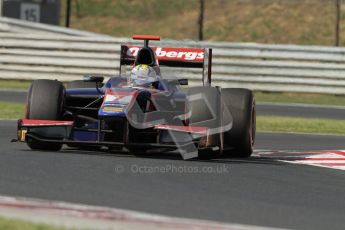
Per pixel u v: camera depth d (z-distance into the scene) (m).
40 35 92.19
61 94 36.50
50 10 112.75
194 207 24.34
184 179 30.03
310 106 81.56
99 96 37.50
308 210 25.31
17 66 92.69
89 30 148.62
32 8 110.94
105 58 90.56
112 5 158.12
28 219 20.34
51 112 35.78
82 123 37.94
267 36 141.62
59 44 91.94
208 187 28.50
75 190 26.02
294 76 89.44
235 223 22.23
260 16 148.12
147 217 21.48
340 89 89.06
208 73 40.78
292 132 57.75
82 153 36.59
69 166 31.42
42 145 36.94
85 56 91.00
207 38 142.62
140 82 38.00
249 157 40.28
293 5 150.62
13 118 58.38
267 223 22.66
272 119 66.44
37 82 36.78
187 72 86.81
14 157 33.56
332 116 72.81
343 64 89.06
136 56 39.72
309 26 143.38
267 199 26.91
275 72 89.38
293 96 90.44
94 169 31.02
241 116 38.53
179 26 148.12
